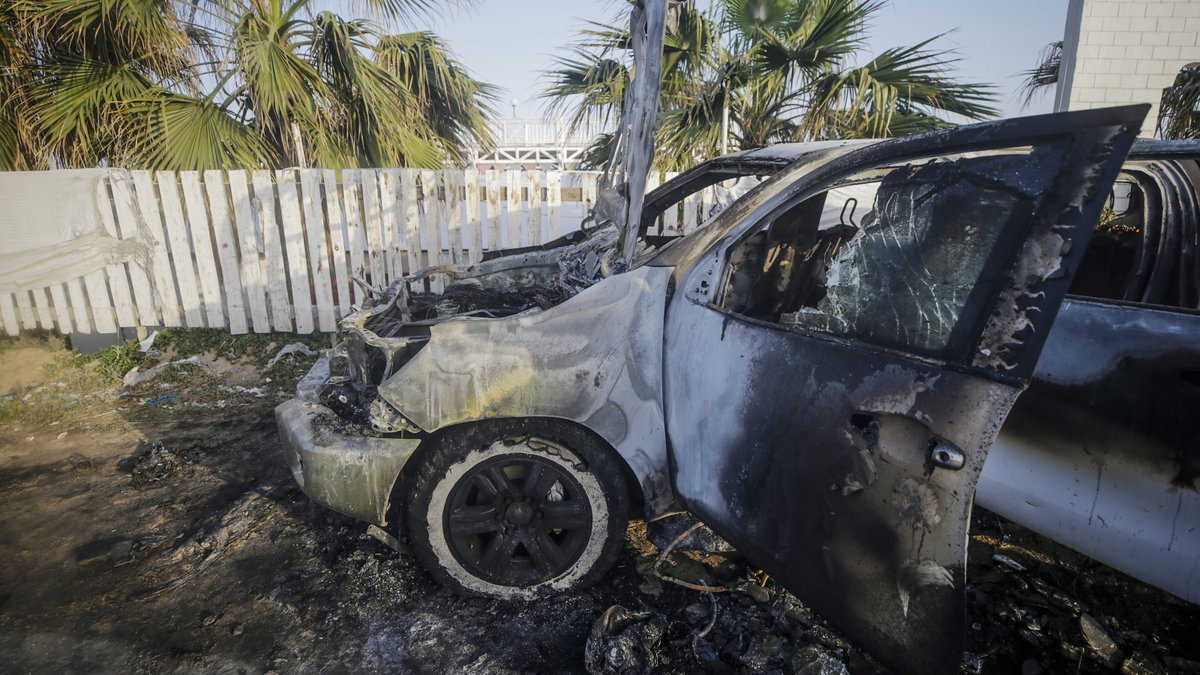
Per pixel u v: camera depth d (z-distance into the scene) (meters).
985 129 1.44
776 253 2.37
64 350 5.66
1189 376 1.72
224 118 6.12
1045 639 2.02
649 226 3.39
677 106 6.53
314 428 2.30
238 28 5.82
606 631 2.07
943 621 1.39
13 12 5.57
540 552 2.27
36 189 5.36
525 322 2.18
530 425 2.18
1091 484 1.92
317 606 2.35
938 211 1.53
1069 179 1.26
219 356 5.30
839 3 5.52
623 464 2.37
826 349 1.65
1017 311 1.30
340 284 5.38
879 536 1.50
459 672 2.02
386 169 5.20
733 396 1.88
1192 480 1.70
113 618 2.32
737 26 6.26
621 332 2.17
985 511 2.76
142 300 5.57
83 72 5.84
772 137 6.40
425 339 2.33
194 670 2.06
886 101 5.41
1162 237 2.31
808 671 1.86
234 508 3.02
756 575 2.34
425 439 2.25
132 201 5.39
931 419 1.38
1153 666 1.86
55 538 2.86
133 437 3.98
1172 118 5.68
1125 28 6.93
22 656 2.13
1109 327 1.92
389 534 2.42
